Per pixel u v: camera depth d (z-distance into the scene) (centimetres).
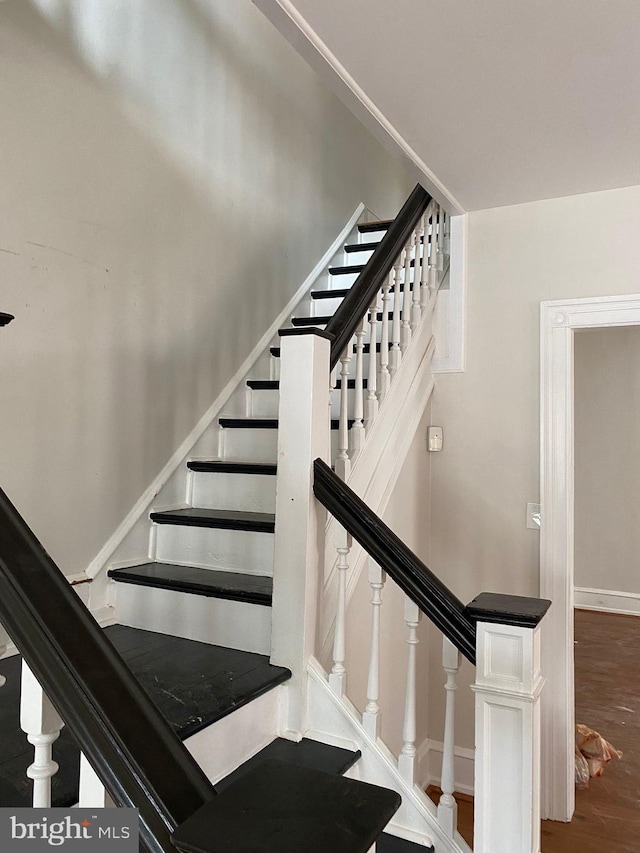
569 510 289
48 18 214
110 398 241
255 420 287
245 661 199
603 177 272
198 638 217
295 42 182
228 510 268
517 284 304
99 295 235
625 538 570
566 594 287
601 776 305
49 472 216
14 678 185
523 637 151
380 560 181
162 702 168
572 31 175
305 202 379
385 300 261
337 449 256
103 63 237
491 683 154
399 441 280
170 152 271
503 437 306
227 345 309
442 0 163
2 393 200
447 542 318
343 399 227
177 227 275
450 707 171
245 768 173
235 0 319
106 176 238
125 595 234
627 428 568
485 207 310
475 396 313
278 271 351
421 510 312
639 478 564
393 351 278
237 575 232
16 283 203
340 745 187
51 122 215
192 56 287
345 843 60
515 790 151
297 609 192
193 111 287
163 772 73
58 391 219
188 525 246
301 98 377
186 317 281
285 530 195
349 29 176
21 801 123
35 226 209
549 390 294
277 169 351
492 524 308
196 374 287
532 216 302
